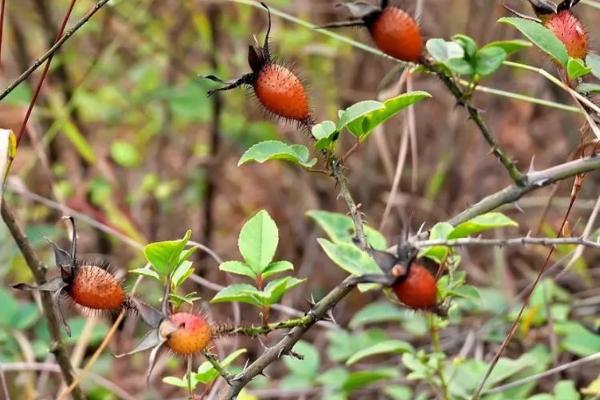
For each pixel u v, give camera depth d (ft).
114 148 18.92
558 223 16.53
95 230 17.69
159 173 20.31
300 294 17.69
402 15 7.26
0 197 9.24
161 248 7.66
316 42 19.49
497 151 7.93
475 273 16.43
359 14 7.25
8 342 13.37
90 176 19.53
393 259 7.02
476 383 11.12
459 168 18.84
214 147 19.48
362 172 18.51
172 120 20.61
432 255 9.00
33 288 7.82
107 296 7.91
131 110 20.21
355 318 13.51
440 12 19.44
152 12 20.12
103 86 20.58
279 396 14.69
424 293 6.93
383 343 11.15
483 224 7.91
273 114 8.21
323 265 18.08
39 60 9.59
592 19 18.72
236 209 20.70
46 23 18.43
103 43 19.60
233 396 8.13
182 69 19.83
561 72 8.84
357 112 7.94
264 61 8.07
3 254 15.43
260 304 7.99
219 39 19.88
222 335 7.84
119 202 19.10
